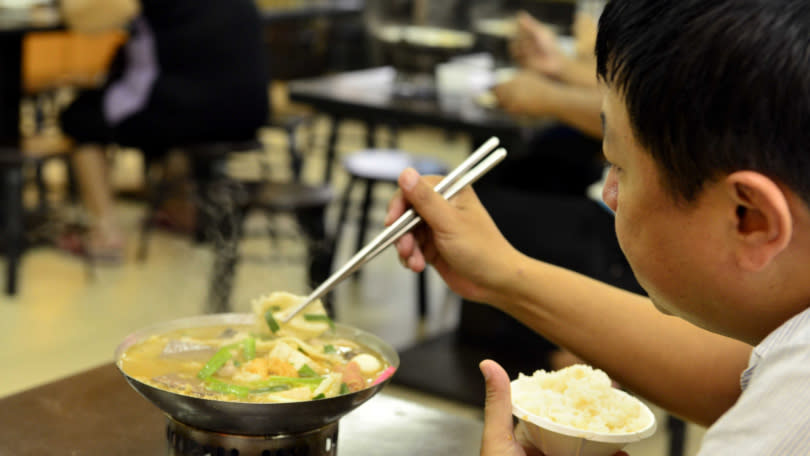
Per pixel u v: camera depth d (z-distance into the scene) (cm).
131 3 355
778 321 70
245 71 367
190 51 358
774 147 62
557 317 116
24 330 317
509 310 120
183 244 428
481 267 117
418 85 339
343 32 605
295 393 93
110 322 332
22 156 346
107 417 112
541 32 297
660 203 69
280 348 103
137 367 99
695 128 64
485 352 321
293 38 463
